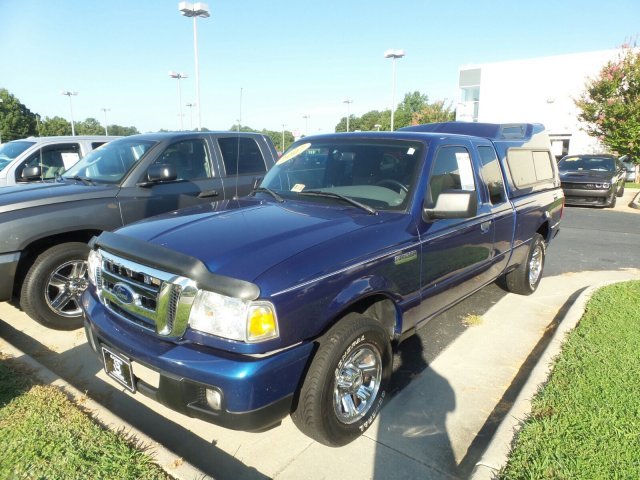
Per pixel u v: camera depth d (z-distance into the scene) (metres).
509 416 3.12
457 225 3.90
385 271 3.11
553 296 5.99
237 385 2.39
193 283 2.54
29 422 2.97
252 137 6.67
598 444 2.81
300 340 2.60
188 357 2.49
